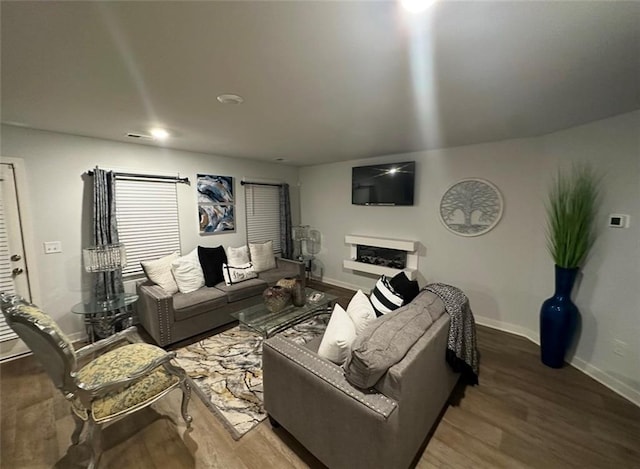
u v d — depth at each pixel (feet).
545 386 7.39
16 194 8.77
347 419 4.36
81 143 9.88
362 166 14.66
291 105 6.92
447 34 4.03
